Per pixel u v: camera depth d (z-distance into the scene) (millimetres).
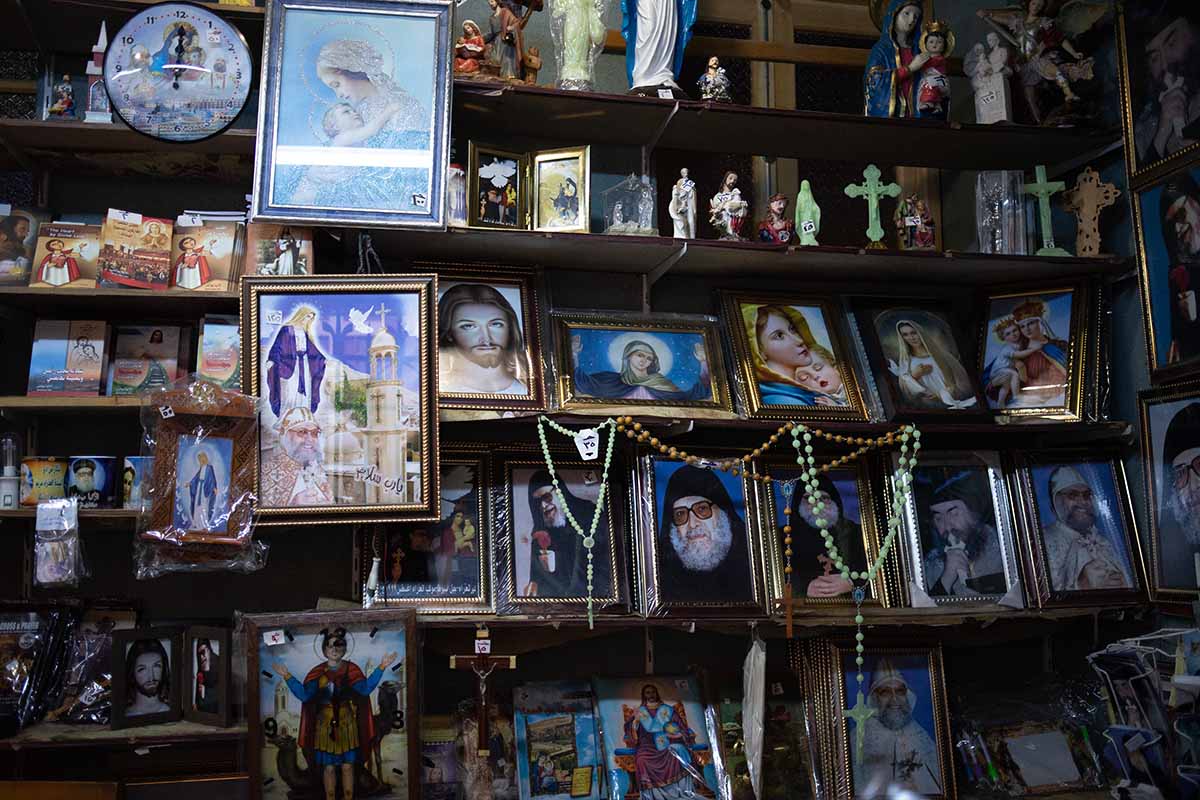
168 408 2795
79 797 2705
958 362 3564
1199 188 3197
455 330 3184
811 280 3719
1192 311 3230
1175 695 2898
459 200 3168
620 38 3711
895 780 3180
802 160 3893
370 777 2830
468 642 3168
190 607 3205
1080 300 3596
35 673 2854
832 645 3252
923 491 3484
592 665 3459
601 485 3283
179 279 2998
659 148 3709
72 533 2842
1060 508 3500
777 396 3383
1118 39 3543
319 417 2916
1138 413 3518
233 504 2842
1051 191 3592
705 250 3303
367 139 3029
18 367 3182
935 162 3867
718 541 3246
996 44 3721
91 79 3043
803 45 3912
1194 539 3242
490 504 3174
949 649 3715
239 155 3156
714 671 3322
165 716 2887
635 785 3094
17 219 3012
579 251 3281
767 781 3176
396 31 3088
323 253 3277
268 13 3023
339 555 3303
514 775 3096
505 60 3301
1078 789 3312
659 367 3309
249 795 2746
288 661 2832
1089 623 3672
